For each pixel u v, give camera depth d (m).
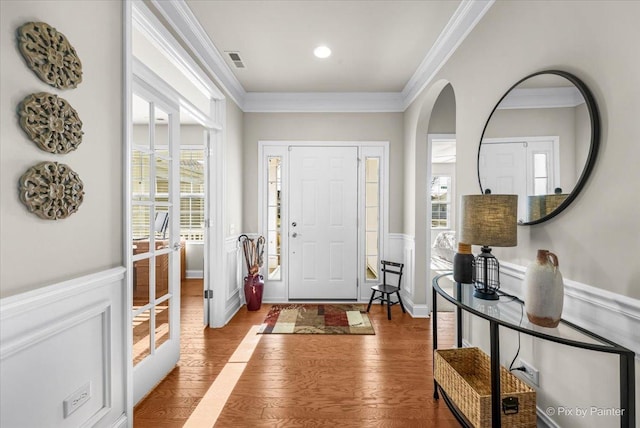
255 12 2.19
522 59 1.60
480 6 1.97
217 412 1.78
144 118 2.00
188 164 5.29
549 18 1.41
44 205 1.09
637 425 1.04
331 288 3.93
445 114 3.42
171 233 2.26
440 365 1.81
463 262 1.70
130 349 1.59
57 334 1.18
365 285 3.93
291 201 3.90
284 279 3.91
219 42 2.59
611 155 1.12
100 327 1.43
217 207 3.05
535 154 1.48
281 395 1.94
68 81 1.19
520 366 1.66
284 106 3.82
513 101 1.64
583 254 1.26
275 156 3.89
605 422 1.17
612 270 1.13
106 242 1.45
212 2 2.08
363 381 2.10
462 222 1.59
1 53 0.97
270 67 3.05
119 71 1.52
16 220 1.02
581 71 1.24
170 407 1.82
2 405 0.99
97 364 1.40
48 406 1.15
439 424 1.69
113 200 1.49
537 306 1.19
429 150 3.40
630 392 0.97
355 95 3.76
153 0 1.82
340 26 2.36
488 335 1.95
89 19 1.33
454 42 2.34
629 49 1.05
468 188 2.15
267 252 3.94
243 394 1.95
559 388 1.40
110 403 1.46
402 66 3.01
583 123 1.23
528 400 1.41
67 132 1.18
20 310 1.01
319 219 3.91
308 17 2.25
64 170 1.17
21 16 1.03
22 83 1.04
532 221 1.51
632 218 1.05
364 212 3.91
